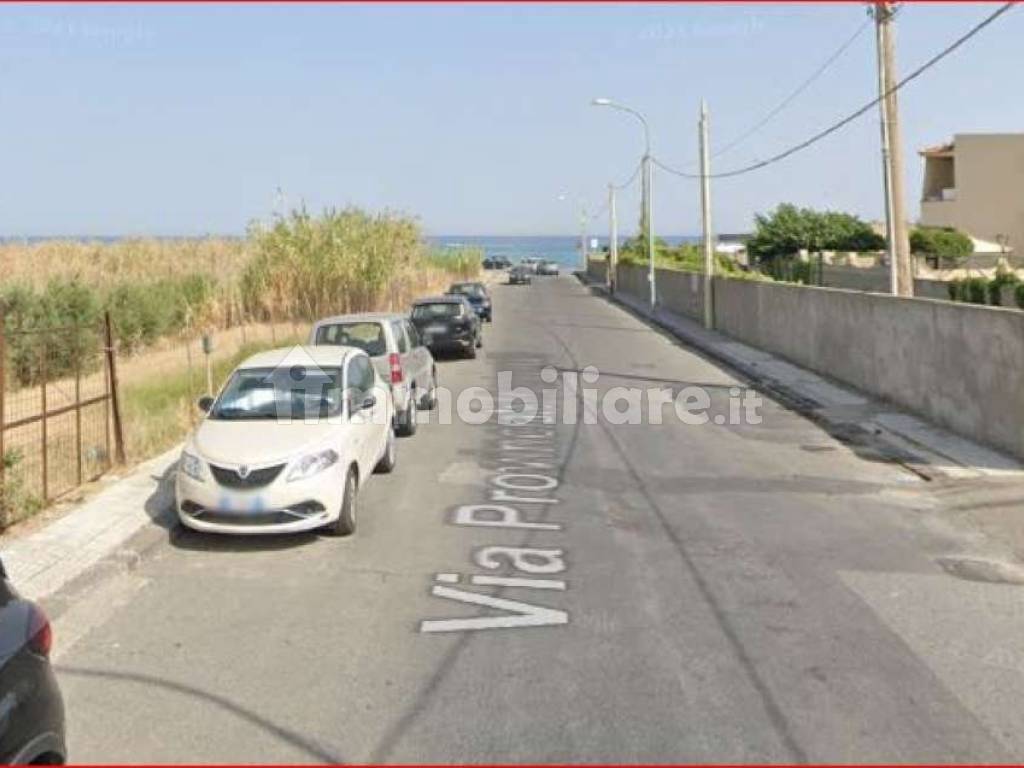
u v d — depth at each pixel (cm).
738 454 995
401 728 389
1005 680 433
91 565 604
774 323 1986
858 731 383
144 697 422
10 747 271
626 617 515
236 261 3008
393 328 1150
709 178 2670
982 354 1000
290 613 529
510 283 6381
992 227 4334
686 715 398
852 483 856
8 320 1548
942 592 557
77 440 831
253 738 383
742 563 615
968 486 827
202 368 1614
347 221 2941
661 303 3722
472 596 553
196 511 664
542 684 430
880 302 1337
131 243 3203
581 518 732
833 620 510
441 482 866
